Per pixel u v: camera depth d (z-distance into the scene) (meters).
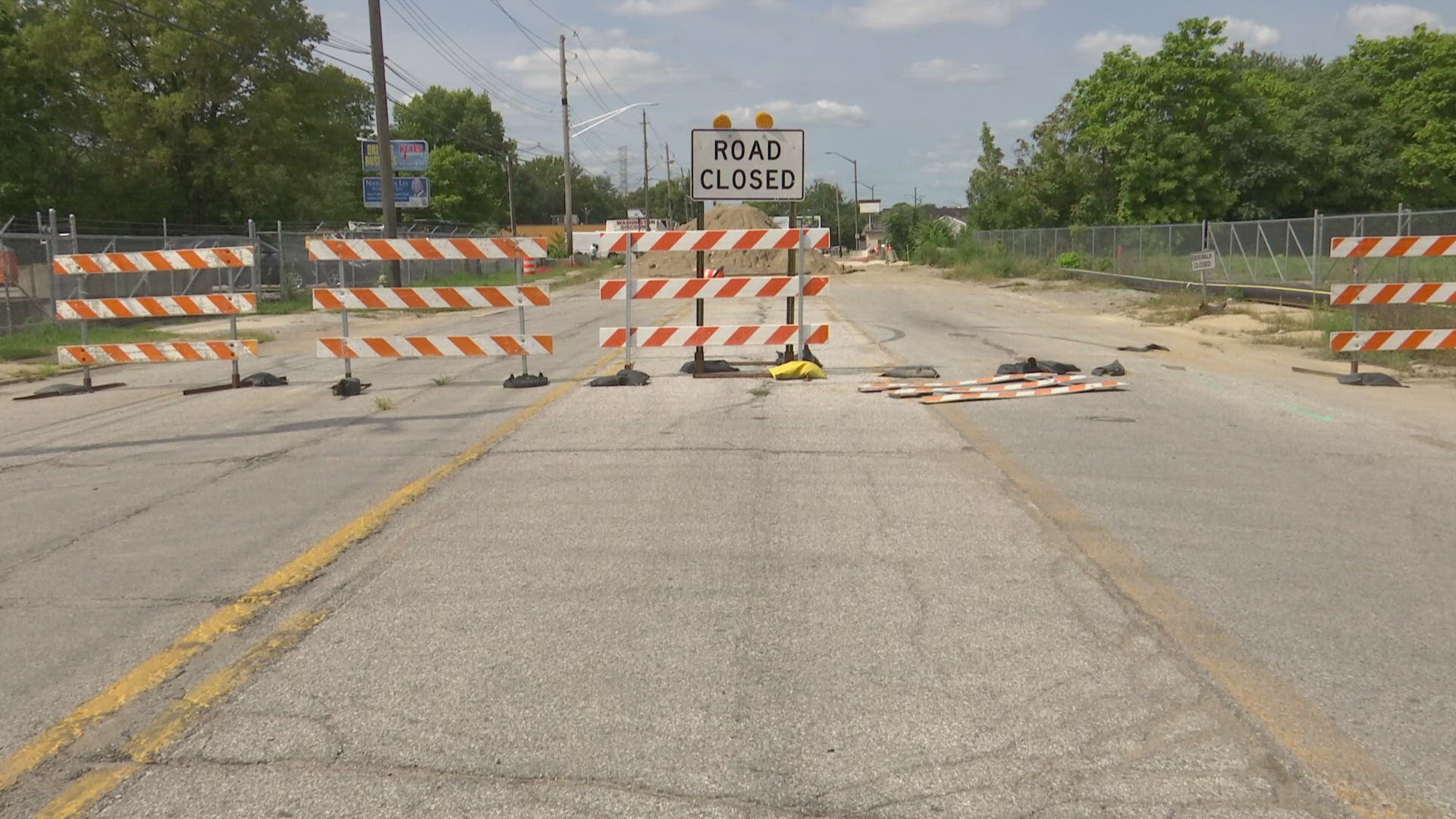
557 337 20.11
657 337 13.03
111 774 3.75
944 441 9.40
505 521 6.95
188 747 3.94
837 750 3.87
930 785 3.62
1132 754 3.82
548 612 5.28
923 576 5.79
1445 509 7.17
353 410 11.60
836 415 10.73
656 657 4.71
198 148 45.31
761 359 15.15
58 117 43.75
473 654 4.77
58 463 9.27
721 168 12.95
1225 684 4.39
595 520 6.93
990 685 4.40
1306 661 4.63
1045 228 56.94
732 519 6.92
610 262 72.44
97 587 5.78
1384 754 3.82
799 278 13.05
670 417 10.70
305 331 24.61
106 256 13.13
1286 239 30.44
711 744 3.92
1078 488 7.71
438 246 12.54
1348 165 50.12
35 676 4.61
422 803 3.53
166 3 42.66
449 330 23.66
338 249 12.44
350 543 6.48
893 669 4.57
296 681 4.50
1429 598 5.42
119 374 15.69
